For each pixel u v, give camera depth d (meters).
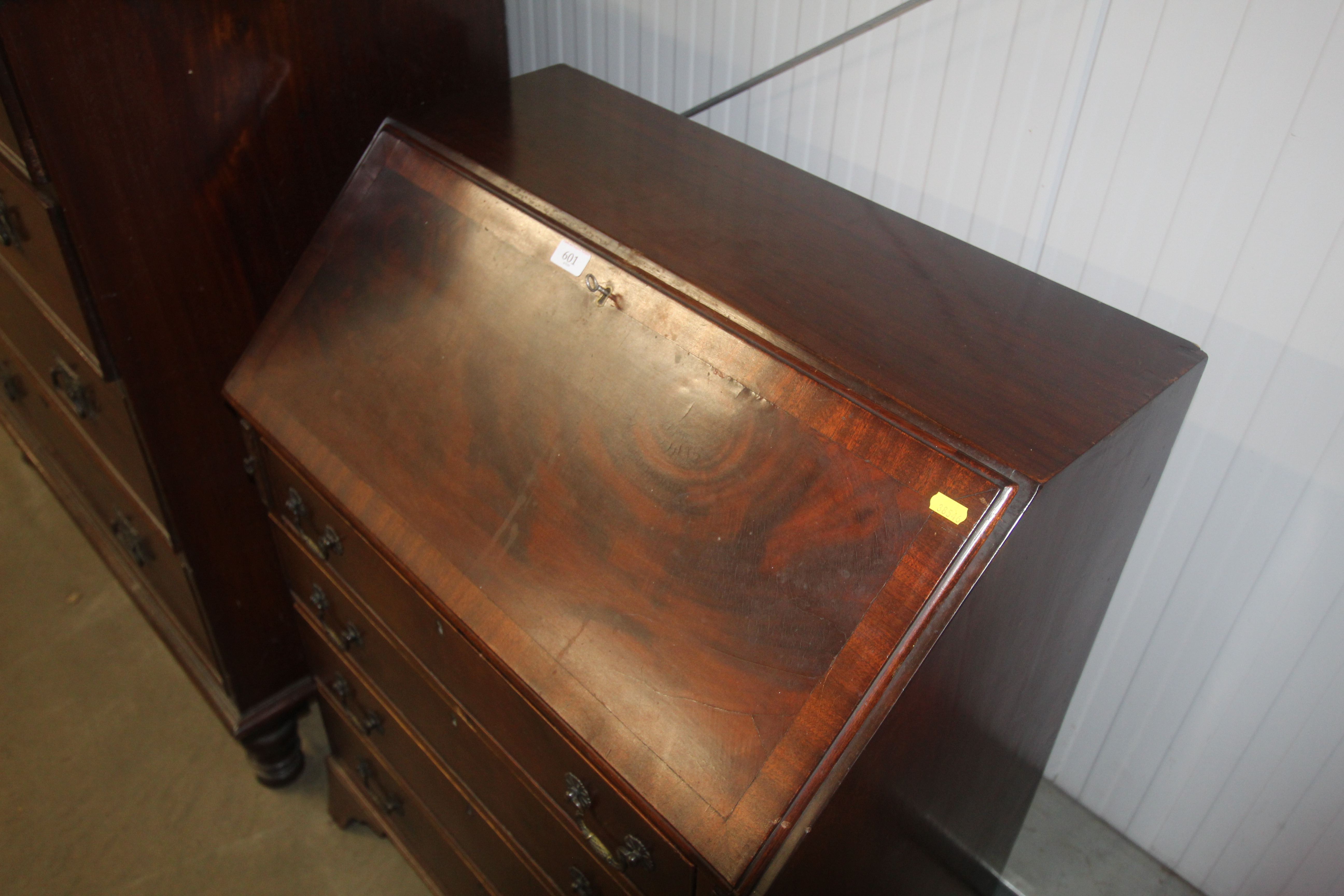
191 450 1.39
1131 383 0.88
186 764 1.79
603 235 0.98
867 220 1.10
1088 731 1.52
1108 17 1.01
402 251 1.09
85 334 1.25
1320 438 1.08
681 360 0.89
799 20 1.26
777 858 0.73
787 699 0.76
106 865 1.63
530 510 0.93
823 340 0.86
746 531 0.82
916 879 1.03
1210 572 1.25
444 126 1.16
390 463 1.02
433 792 1.32
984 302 0.97
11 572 2.10
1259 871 1.42
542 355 0.96
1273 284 1.03
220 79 1.16
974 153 1.18
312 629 1.39
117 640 1.99
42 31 1.03
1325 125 0.93
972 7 1.09
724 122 1.43
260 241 1.30
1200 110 1.00
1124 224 1.10
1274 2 0.91
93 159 1.12
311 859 1.66
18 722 1.84
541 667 0.88
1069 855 1.55
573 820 0.99
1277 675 1.26
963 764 0.96
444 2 1.31
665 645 0.83
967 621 0.74
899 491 0.76
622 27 1.50
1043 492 0.74
